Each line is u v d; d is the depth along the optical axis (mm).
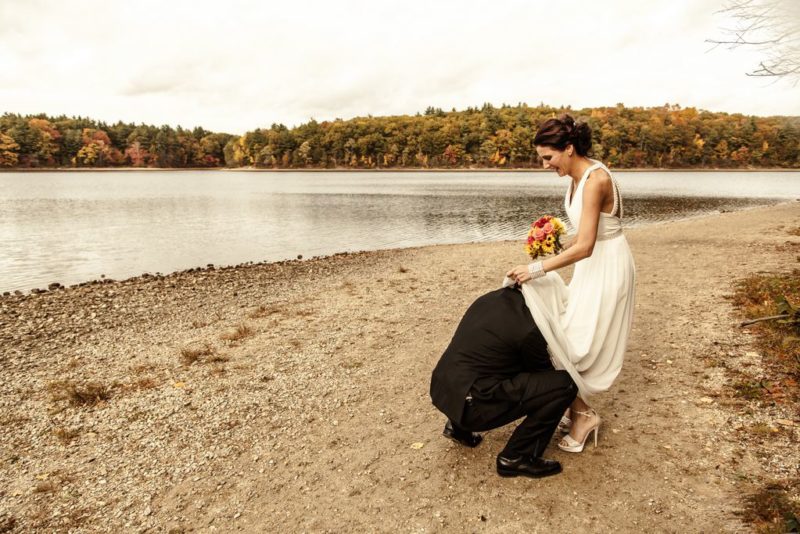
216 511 2916
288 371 5164
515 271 2830
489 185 72500
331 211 33438
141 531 2770
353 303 8250
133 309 8578
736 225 18328
